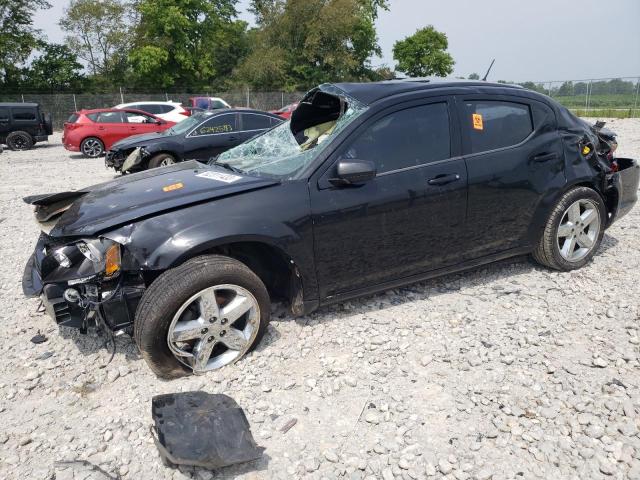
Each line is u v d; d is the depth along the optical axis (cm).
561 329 347
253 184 320
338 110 431
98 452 247
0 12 3700
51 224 345
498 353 321
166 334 283
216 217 299
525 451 241
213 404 258
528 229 406
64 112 3194
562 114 422
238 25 5691
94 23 4328
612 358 311
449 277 434
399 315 371
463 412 269
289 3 4362
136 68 4097
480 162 374
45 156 1612
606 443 243
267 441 252
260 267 344
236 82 4588
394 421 264
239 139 1052
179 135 1004
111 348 338
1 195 903
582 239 432
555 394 280
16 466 239
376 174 343
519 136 396
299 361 318
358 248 341
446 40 6047
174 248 284
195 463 225
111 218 295
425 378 299
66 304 289
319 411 273
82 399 290
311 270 328
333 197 328
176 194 317
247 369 308
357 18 4506
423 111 363
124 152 1023
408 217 351
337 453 243
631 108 2712
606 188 433
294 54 4541
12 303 421
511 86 410
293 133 437
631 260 461
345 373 305
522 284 417
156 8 4019
